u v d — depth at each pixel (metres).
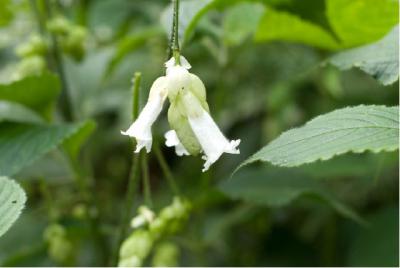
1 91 0.56
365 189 0.73
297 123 0.73
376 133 0.42
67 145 0.58
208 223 0.69
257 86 0.81
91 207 0.63
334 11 0.53
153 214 0.52
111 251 0.65
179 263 0.68
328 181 0.75
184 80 0.45
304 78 0.71
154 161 0.91
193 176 0.80
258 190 0.58
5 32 0.77
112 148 0.90
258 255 0.70
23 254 0.62
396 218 0.64
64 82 0.64
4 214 0.45
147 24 0.87
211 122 0.45
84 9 0.80
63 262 0.62
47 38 0.65
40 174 0.62
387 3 0.52
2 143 0.55
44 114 0.59
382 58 0.49
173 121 0.45
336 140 0.42
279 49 0.78
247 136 0.81
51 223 0.63
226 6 0.55
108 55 0.76
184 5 0.53
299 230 0.73
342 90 0.73
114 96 0.85
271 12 0.56
